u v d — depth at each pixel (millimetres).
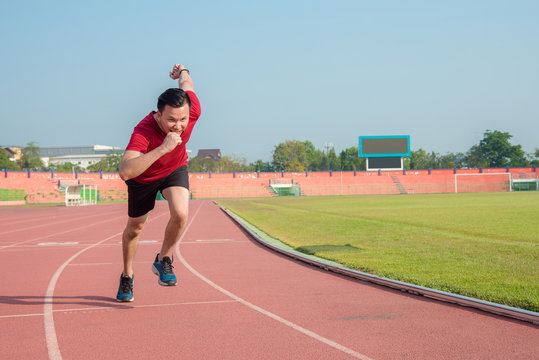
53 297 5660
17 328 4227
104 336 3943
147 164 3736
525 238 12094
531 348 3514
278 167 125750
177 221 4316
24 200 57281
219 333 3994
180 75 4645
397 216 21391
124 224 20859
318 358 3326
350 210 27406
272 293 5734
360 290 5879
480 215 21172
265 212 27094
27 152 119438
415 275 6660
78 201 52094
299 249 10266
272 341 3748
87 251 10836
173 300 5371
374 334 3916
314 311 4762
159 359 3354
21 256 9969
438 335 3871
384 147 76125
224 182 80688
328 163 126562
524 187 81875
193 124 4285
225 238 13523
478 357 3316
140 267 8273
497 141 113562
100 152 188750
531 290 5539
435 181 84750
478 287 5734
